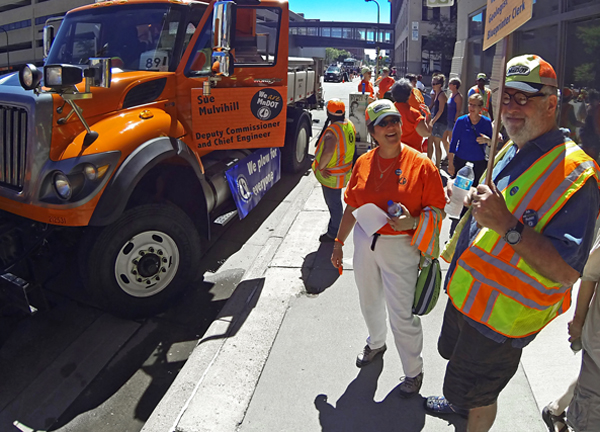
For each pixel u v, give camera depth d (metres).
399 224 2.73
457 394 2.28
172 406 3.09
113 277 4.04
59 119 3.86
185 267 4.41
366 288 3.09
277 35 6.02
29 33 70.31
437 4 10.50
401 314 2.90
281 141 5.63
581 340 2.21
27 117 3.80
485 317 2.08
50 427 3.15
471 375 2.21
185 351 3.88
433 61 38.47
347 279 4.56
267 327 3.82
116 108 4.25
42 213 3.84
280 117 5.55
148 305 4.27
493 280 2.06
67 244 4.15
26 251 3.85
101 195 3.81
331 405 2.99
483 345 2.13
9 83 4.16
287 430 2.81
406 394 3.01
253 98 5.30
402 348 2.96
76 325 4.20
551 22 8.14
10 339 4.01
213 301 4.59
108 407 3.32
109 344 3.96
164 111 4.66
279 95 5.49
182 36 4.98
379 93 7.63
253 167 6.16
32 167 3.82
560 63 7.83
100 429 3.13
